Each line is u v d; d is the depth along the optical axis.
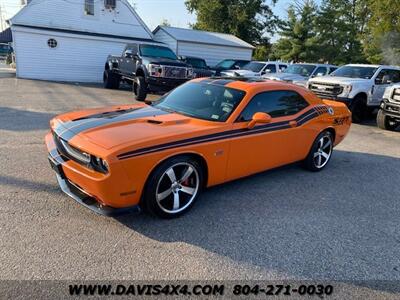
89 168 3.31
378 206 4.56
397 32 27.69
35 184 4.40
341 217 4.14
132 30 23.20
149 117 4.11
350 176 5.73
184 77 12.27
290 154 5.12
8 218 3.52
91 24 21.72
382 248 3.49
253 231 3.64
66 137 3.59
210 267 2.99
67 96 13.08
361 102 11.38
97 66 21.19
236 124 4.14
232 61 20.11
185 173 3.78
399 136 9.59
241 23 37.22
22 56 19.11
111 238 3.30
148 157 3.35
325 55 34.69
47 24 20.34
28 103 10.76
